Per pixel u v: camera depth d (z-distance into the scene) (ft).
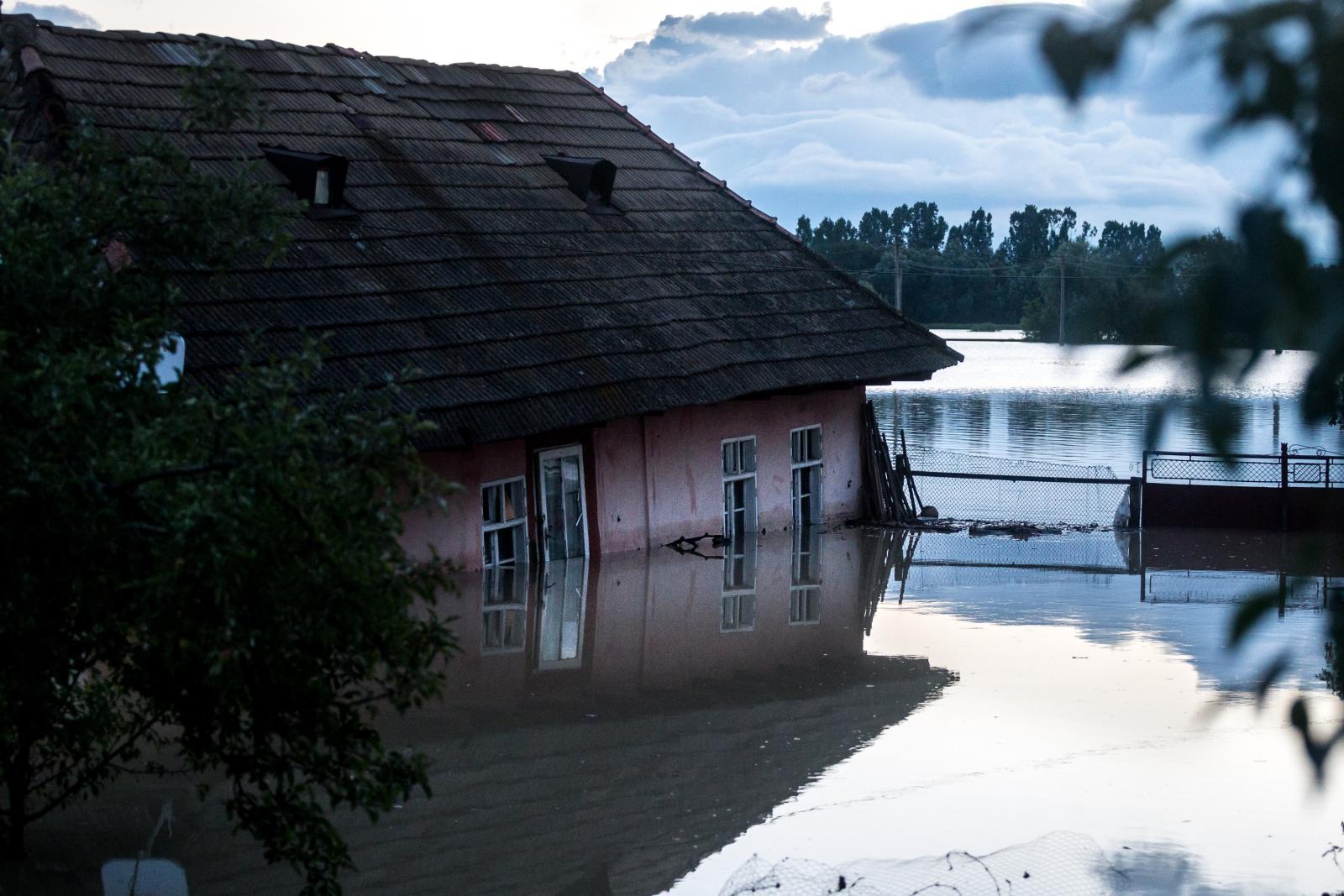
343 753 23.44
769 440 85.46
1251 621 4.93
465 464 66.39
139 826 32.30
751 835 33.19
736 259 87.86
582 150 88.43
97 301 24.39
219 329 57.31
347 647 22.66
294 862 24.44
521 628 57.52
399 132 78.13
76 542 20.20
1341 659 4.85
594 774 38.29
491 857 31.55
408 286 67.41
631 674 50.26
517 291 71.97
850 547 81.51
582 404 68.18
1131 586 69.21
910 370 88.53
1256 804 35.24
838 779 37.88
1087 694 47.34
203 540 19.02
